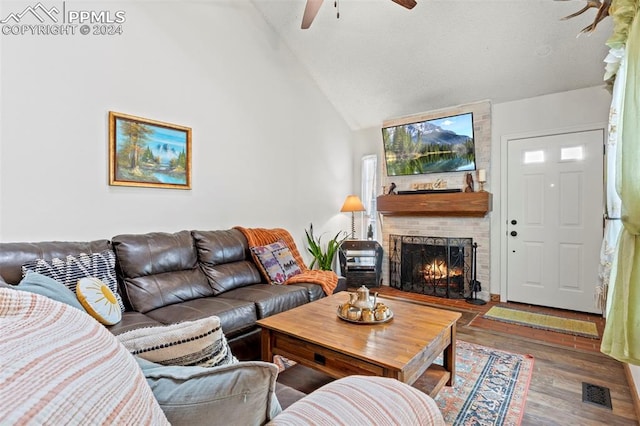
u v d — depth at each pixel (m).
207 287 2.78
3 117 2.19
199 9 3.33
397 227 4.92
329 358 1.67
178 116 3.15
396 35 3.78
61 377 0.44
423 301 4.21
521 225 4.06
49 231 2.38
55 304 0.66
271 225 4.11
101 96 2.63
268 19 4.02
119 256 2.40
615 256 2.07
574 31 3.16
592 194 3.64
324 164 4.93
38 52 2.33
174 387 0.68
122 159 2.75
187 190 3.23
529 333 3.07
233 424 0.67
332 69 4.50
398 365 1.42
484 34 3.46
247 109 3.81
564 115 3.78
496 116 4.21
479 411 1.86
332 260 4.85
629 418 1.81
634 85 1.65
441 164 4.49
